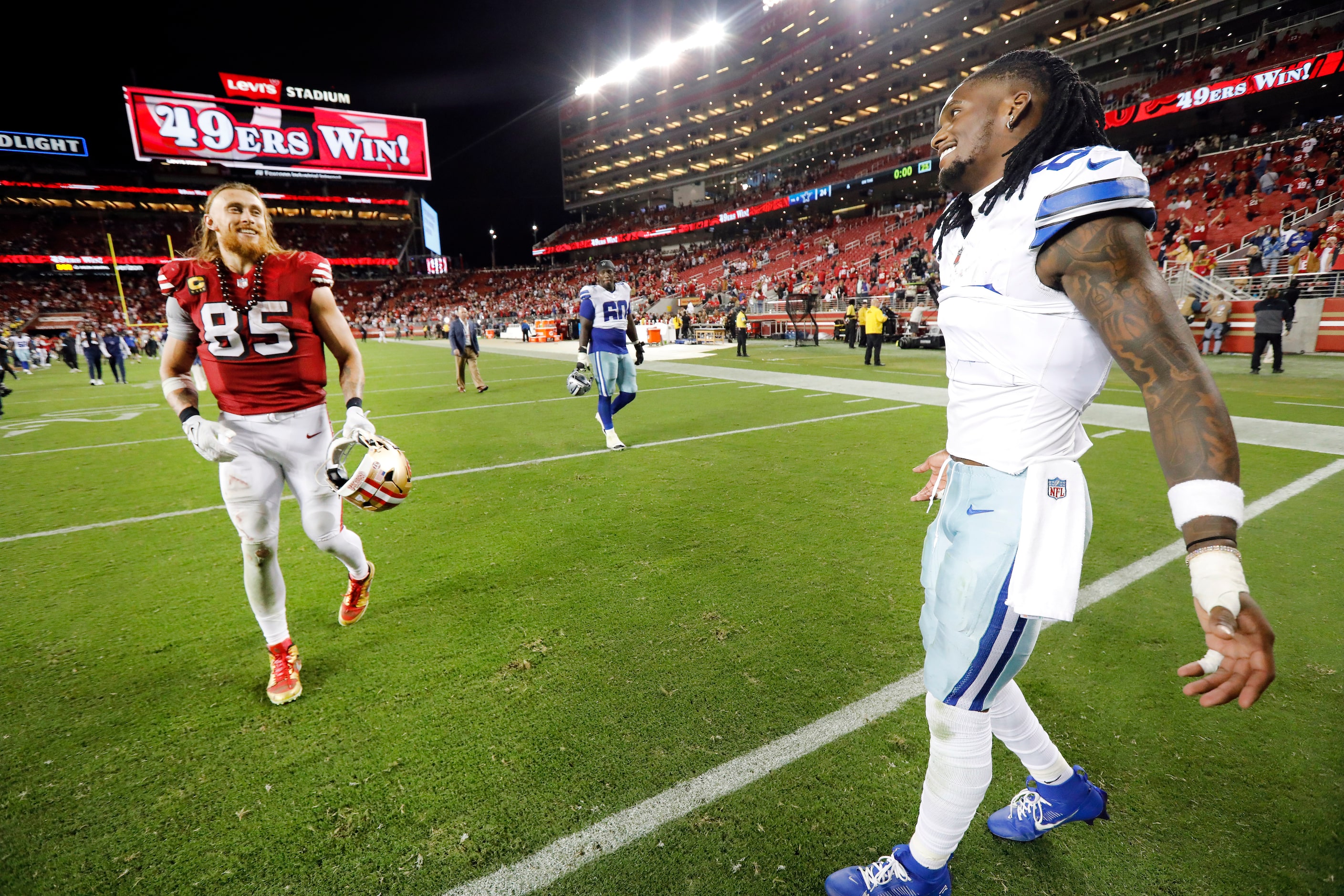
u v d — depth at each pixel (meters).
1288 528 3.77
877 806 1.78
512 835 1.70
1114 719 2.13
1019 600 1.12
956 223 1.26
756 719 2.16
